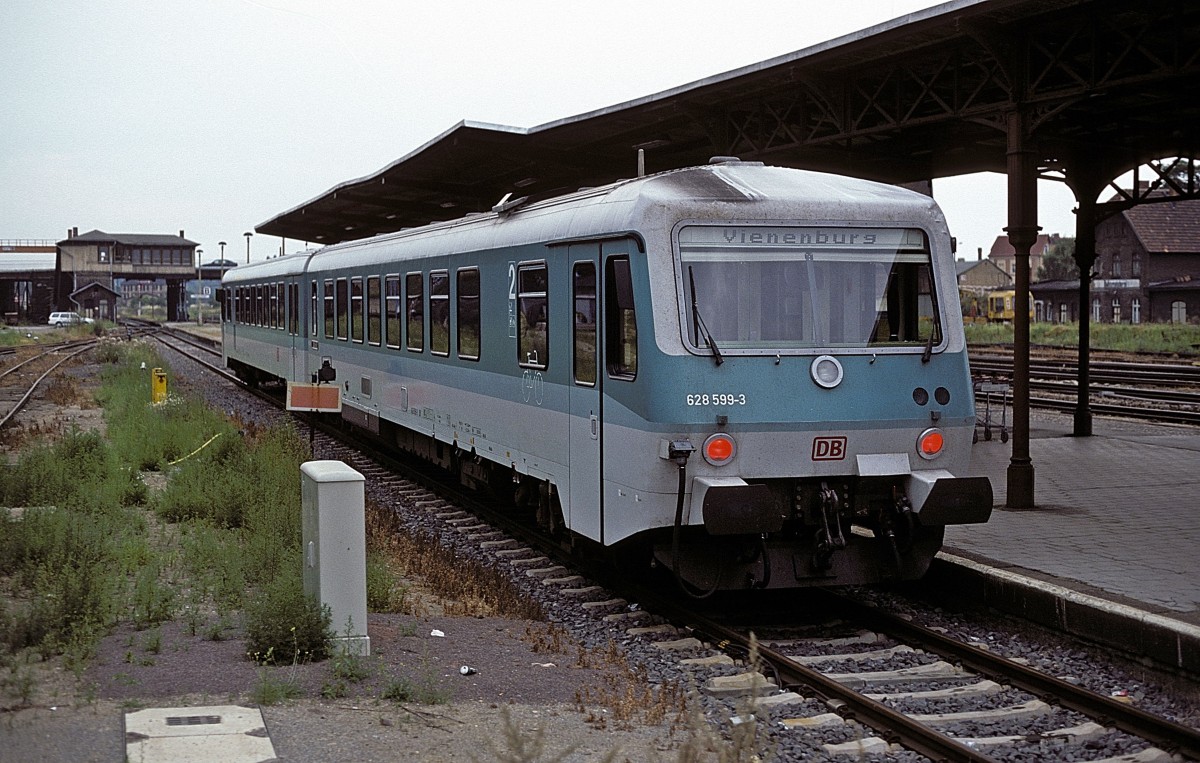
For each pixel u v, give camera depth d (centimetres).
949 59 1362
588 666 787
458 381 1338
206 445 1720
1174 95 1475
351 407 1902
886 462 905
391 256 1627
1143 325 6316
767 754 585
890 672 780
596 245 959
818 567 903
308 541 789
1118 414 2302
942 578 975
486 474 1306
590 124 1698
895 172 1839
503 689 714
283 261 2500
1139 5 1159
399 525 1284
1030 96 1230
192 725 605
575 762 589
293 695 662
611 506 938
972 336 5603
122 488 1384
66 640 757
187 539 1135
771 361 880
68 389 2928
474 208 2562
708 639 870
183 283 11412
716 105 1644
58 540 995
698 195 895
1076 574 911
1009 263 14238
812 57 1352
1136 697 730
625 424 905
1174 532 1099
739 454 873
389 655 766
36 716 611
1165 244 7194
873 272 918
